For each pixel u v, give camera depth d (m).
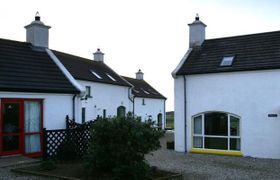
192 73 16.20
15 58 13.88
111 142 9.02
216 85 15.70
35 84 13.07
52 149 12.48
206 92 15.97
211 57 16.69
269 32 16.41
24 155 12.52
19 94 12.38
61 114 13.94
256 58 15.18
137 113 33.44
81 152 13.09
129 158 8.87
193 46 17.91
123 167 8.71
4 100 11.93
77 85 14.62
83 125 13.45
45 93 13.28
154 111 37.44
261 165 12.43
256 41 16.28
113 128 9.00
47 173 9.64
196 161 13.35
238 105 15.13
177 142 16.67
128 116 9.45
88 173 9.34
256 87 14.73
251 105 14.82
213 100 15.77
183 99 16.58
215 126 15.78
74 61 26.92
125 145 8.88
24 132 12.59
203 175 10.45
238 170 11.36
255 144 14.67
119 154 8.83
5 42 14.38
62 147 12.37
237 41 16.94
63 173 9.63
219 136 15.59
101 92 27.00
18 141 12.42
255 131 14.69
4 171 10.16
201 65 16.41
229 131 15.34
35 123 13.05
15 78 12.69
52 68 14.91
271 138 14.33
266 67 14.39
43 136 12.09
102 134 9.13
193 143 16.30
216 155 15.21
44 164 10.24
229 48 16.73
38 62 14.66
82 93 14.53
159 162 13.08
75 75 23.73
